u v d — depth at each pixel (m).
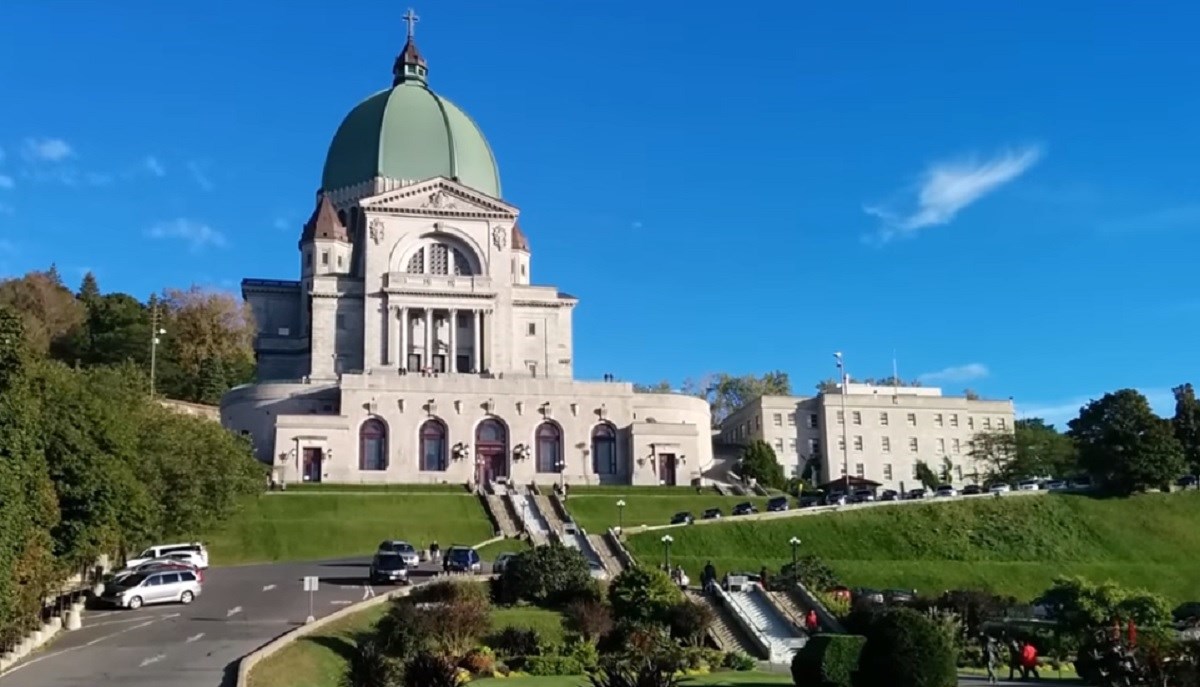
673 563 90.25
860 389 180.00
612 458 135.62
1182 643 53.84
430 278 145.50
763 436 165.75
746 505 110.81
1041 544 106.88
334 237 162.00
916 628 43.25
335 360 146.62
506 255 149.75
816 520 105.25
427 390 132.25
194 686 42.91
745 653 64.75
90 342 155.00
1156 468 119.19
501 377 134.88
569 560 67.19
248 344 161.38
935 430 168.25
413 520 102.50
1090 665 54.72
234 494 89.00
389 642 54.69
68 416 58.94
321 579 74.75
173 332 156.62
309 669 48.62
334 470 127.06
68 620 55.94
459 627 57.38
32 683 43.38
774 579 77.44
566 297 156.25
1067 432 176.00
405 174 161.88
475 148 166.25
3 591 45.69
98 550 59.84
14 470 47.88
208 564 84.12
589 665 56.69
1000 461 161.25
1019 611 74.19
